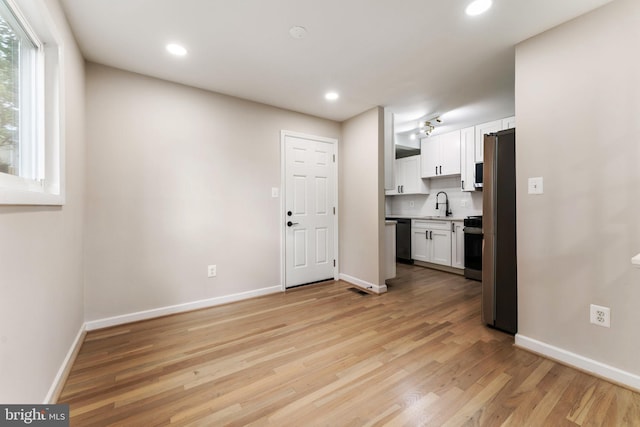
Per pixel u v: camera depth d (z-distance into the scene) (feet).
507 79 8.54
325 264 12.19
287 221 11.06
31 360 3.84
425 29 6.09
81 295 6.86
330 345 6.66
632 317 5.06
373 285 10.87
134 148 7.92
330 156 12.27
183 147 8.70
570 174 5.76
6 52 3.95
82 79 6.93
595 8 5.37
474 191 14.15
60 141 5.00
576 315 5.73
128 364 5.82
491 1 5.21
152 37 6.32
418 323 7.91
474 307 9.16
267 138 10.50
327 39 6.47
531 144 6.34
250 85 8.82
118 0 5.12
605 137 5.30
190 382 5.23
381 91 9.35
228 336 7.12
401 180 17.08
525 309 6.49
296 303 9.57
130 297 7.90
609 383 5.21
